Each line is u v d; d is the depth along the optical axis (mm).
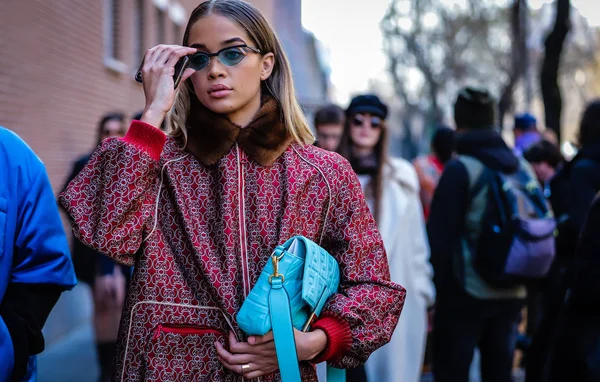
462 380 4383
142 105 13055
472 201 4297
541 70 11438
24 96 7348
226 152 2359
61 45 8609
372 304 2361
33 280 2514
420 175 7566
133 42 12375
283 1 15453
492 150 4355
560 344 3471
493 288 4301
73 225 2248
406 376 4633
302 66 15898
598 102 4566
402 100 38938
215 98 2355
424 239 4676
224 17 2371
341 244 2434
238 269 2316
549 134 9102
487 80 36375
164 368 2254
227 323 2289
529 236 4188
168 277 2289
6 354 2385
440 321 4418
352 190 2455
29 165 2576
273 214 2363
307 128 2510
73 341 8023
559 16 11195
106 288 5605
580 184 4484
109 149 2268
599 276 3295
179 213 2314
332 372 2455
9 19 6918
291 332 2188
